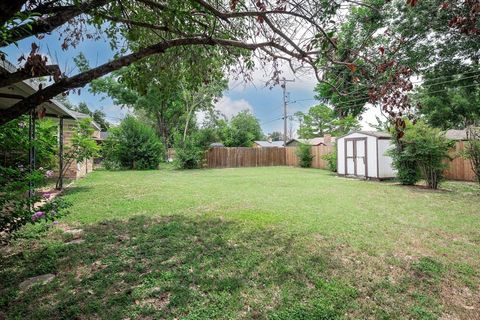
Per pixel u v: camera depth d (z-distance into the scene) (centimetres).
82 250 331
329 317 210
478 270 292
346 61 279
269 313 213
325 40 264
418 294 245
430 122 1775
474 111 1691
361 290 250
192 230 412
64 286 249
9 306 218
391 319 211
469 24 229
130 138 1752
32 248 339
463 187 920
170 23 282
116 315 208
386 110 245
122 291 242
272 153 2255
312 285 256
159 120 2798
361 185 980
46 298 230
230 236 387
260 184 998
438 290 253
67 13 254
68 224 442
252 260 307
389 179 1160
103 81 2222
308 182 1070
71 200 641
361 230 420
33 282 257
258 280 263
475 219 493
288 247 347
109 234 392
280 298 233
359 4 267
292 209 564
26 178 337
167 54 406
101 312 212
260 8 276
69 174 1074
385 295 243
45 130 703
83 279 262
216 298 232
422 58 971
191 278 264
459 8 233
